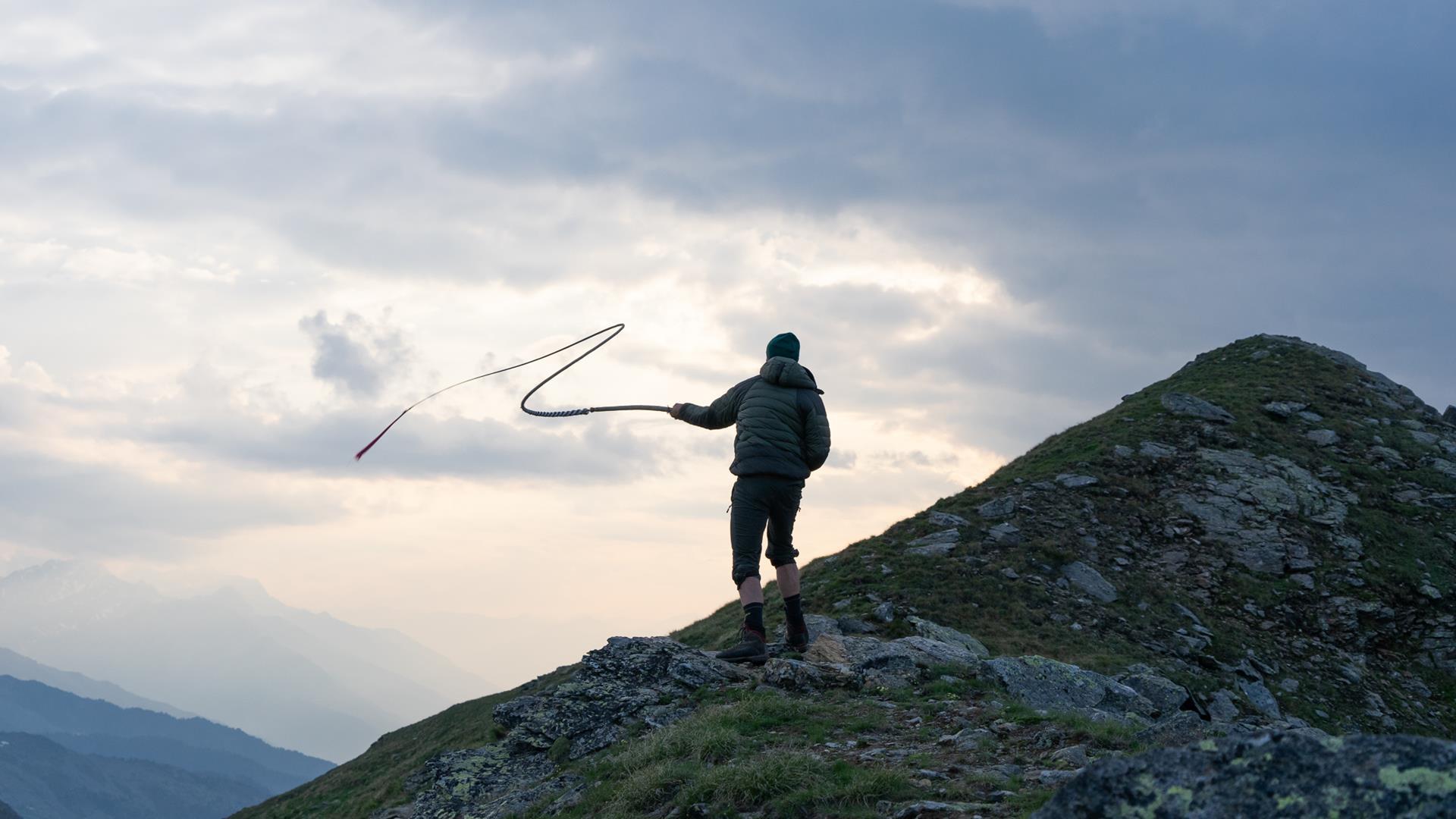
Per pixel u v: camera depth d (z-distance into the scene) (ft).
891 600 76.18
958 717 29.55
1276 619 88.63
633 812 23.97
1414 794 9.24
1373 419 132.16
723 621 98.84
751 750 26.61
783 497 36.27
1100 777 11.05
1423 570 96.43
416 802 34.24
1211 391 141.90
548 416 39.34
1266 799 9.96
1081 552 92.79
